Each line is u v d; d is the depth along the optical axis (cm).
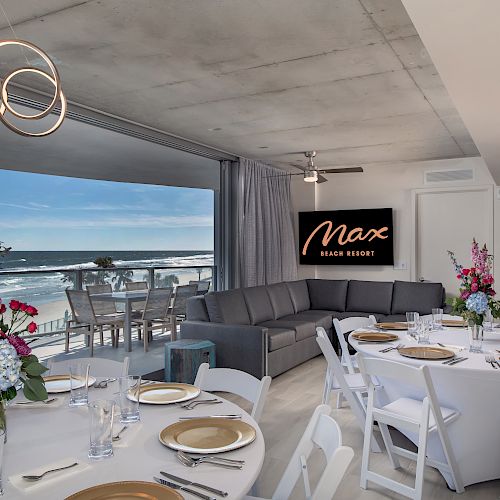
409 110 468
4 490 135
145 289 752
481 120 346
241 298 600
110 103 441
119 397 186
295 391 488
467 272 322
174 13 278
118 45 319
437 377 289
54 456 158
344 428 385
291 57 341
